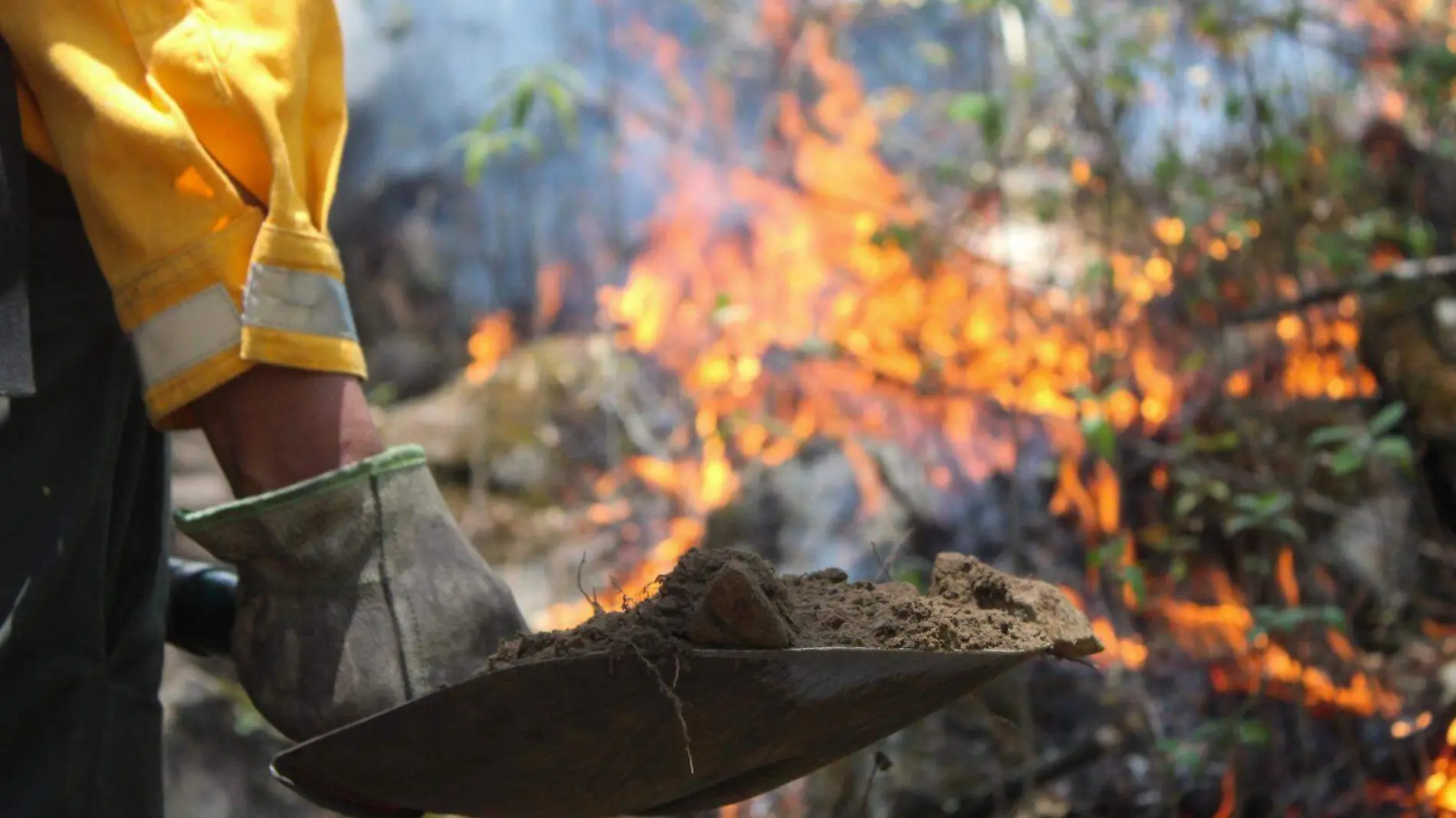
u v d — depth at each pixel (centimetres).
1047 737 247
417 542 116
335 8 124
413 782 108
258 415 116
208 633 149
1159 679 249
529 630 115
